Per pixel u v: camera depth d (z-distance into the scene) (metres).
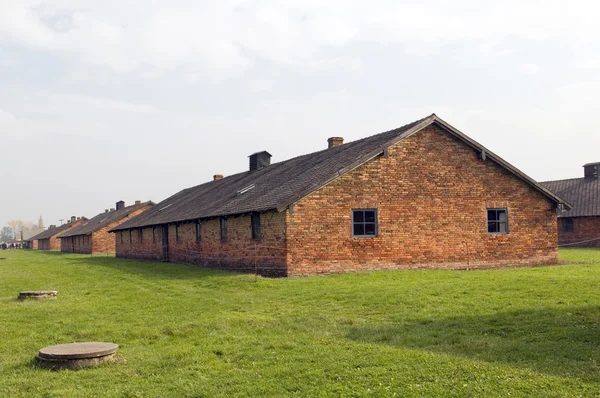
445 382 7.98
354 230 23.25
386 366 8.86
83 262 42.72
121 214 70.00
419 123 24.41
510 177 26.23
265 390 8.06
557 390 7.49
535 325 11.13
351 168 23.16
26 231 178.75
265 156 39.88
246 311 14.79
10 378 9.09
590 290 14.54
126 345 11.45
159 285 21.88
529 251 26.31
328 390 7.89
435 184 24.73
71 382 8.83
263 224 24.02
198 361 9.82
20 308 16.36
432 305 13.88
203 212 31.41
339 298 15.75
